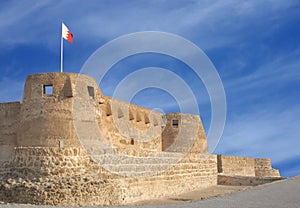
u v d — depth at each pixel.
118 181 21.06
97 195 19.47
